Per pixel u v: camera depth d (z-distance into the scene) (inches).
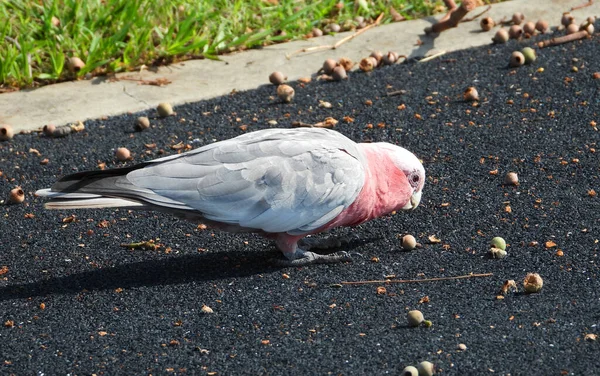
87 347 188.2
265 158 210.7
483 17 391.5
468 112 310.3
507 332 185.9
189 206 208.8
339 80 339.9
